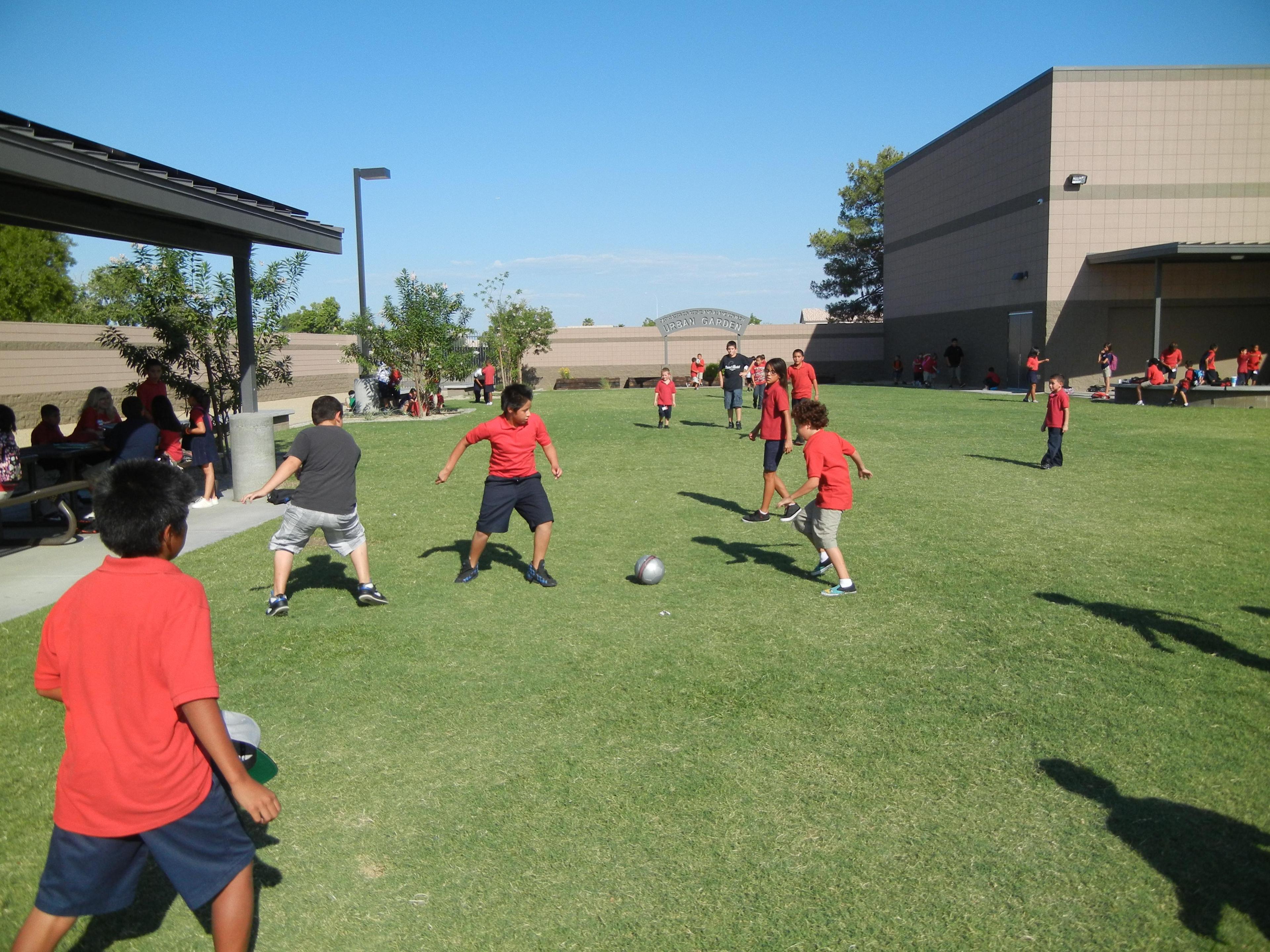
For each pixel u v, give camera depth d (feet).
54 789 13.43
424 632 20.33
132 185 26.84
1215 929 10.14
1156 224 100.89
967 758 14.19
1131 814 12.51
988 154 114.62
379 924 10.48
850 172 186.09
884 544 28.63
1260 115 99.14
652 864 11.53
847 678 17.49
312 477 21.12
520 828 12.37
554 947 10.04
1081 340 102.68
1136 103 99.04
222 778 9.01
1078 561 26.30
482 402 100.27
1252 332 102.83
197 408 36.55
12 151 21.97
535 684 17.29
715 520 32.91
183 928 10.57
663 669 18.03
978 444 54.08
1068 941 10.00
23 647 19.61
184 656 8.16
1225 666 17.89
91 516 33.27
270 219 36.17
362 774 13.87
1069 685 17.03
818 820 12.50
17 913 10.54
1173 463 45.65
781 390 31.50
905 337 142.92
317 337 129.59
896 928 10.27
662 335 150.92
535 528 24.17
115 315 48.01
